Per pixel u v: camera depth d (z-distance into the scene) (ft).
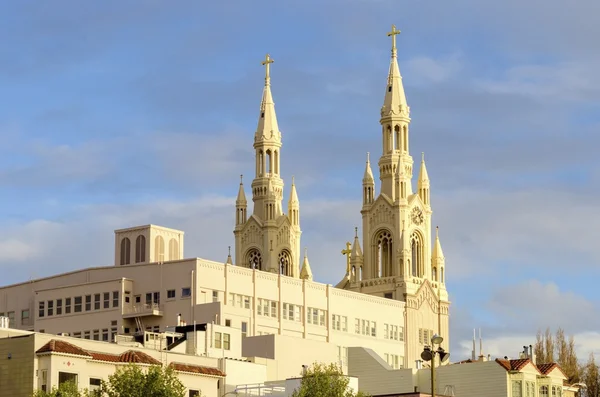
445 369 634.43
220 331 589.32
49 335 480.64
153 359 501.97
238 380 542.98
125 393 451.53
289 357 651.25
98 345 496.64
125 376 455.63
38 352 472.03
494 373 618.03
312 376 510.58
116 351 503.20
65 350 473.26
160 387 453.99
